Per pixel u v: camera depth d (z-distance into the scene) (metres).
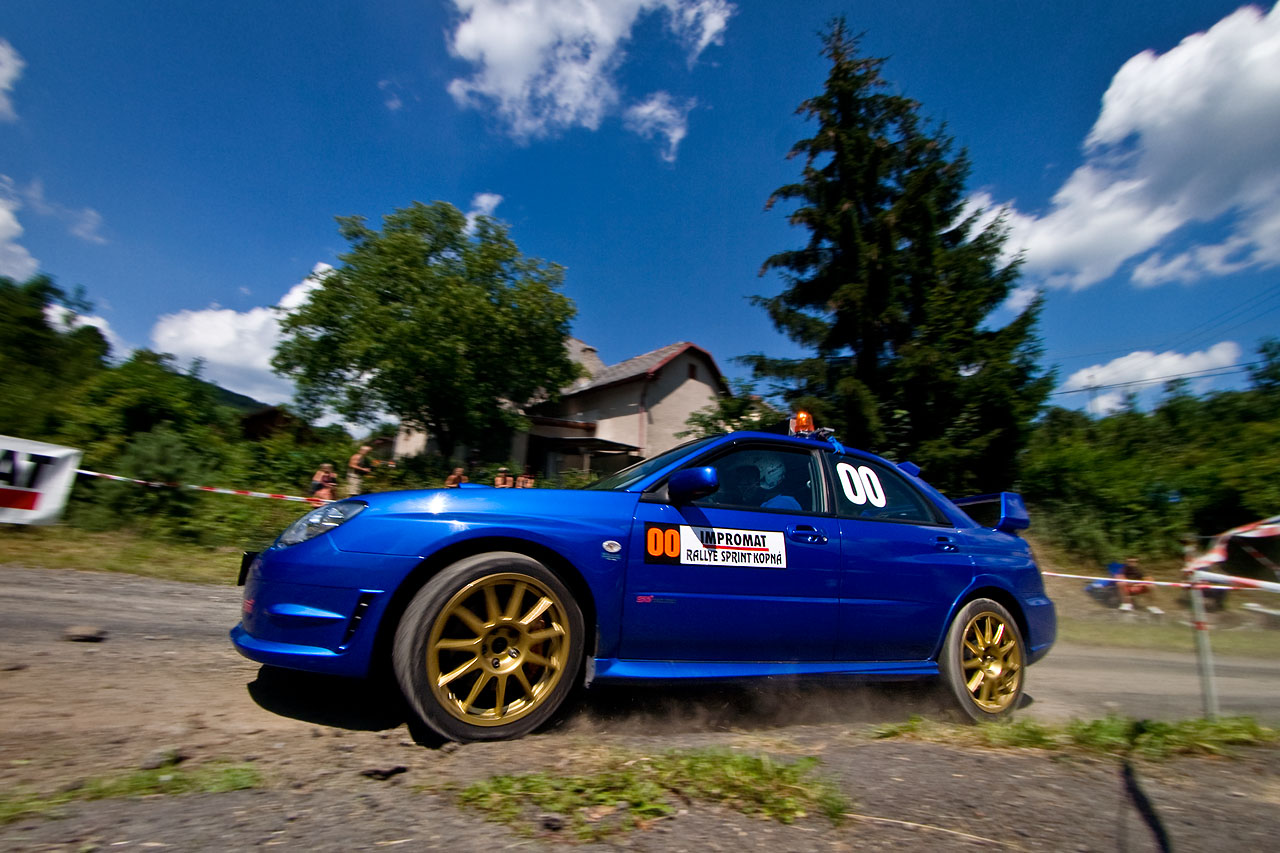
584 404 28.48
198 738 2.45
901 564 3.66
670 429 26.78
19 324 11.52
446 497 2.80
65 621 4.20
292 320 21.64
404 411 21.44
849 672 3.45
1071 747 2.95
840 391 14.89
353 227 21.95
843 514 3.68
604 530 2.95
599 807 1.96
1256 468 13.06
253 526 9.16
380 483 12.58
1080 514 14.46
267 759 2.28
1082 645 8.18
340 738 2.56
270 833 1.69
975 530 4.20
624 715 3.22
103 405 10.26
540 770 2.30
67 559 6.82
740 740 2.95
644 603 2.96
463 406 20.91
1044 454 15.68
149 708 2.75
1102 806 2.25
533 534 2.81
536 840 1.75
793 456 3.74
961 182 16.95
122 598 5.27
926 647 3.71
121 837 1.61
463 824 1.82
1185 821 2.16
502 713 2.65
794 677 3.28
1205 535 13.26
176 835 1.64
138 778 1.98
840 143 16.75
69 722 2.50
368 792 2.03
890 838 1.90
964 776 2.46
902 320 15.42
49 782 1.95
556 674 2.74
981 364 14.69
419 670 2.50
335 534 2.67
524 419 23.25
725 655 3.16
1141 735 3.14
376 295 20.92
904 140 17.25
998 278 15.72
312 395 22.17
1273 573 11.91
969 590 3.87
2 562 6.35
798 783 2.19
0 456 7.69
